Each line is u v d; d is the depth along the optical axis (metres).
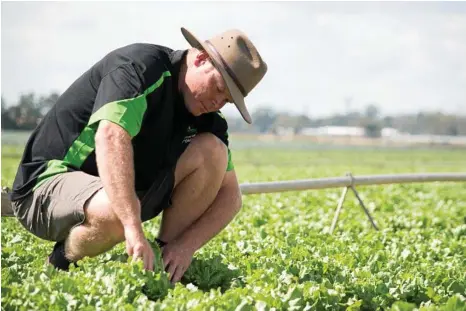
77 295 8.59
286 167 61.44
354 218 20.80
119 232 9.27
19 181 9.97
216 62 9.43
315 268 10.91
